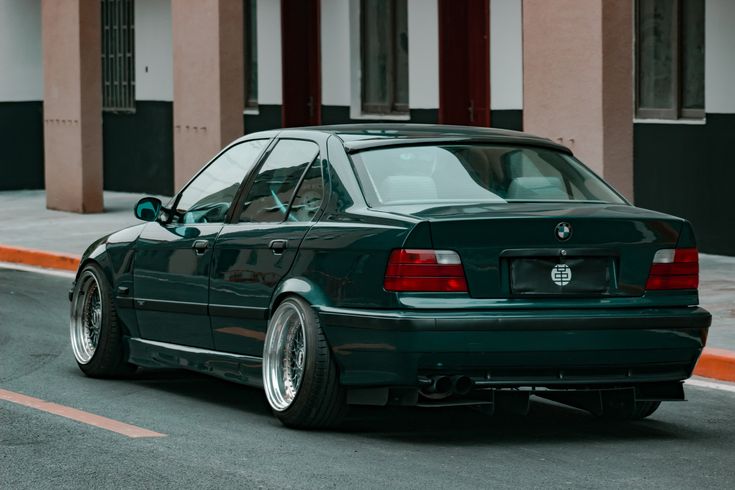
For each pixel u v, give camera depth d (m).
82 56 24.77
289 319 8.46
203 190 9.71
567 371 7.83
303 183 8.73
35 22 29.62
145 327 10.00
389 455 7.69
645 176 18.42
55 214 24.84
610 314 7.83
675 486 7.02
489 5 20.69
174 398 9.63
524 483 7.03
